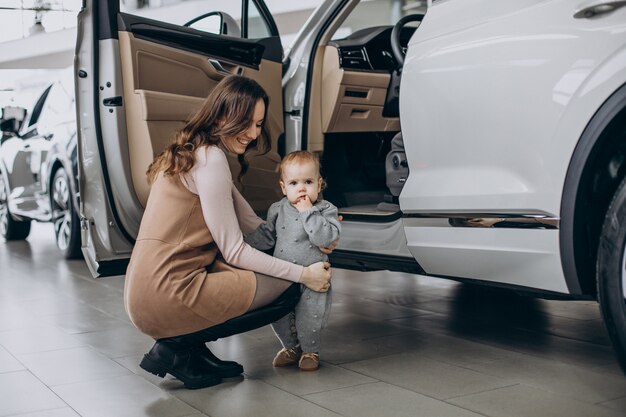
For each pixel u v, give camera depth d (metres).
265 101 2.27
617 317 1.86
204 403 2.05
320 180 2.35
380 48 3.46
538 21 2.03
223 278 2.15
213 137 2.22
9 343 2.82
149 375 2.36
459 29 2.27
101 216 2.68
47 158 5.30
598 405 1.97
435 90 2.31
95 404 2.07
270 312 2.22
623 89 1.82
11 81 20.14
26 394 2.17
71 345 2.78
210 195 2.14
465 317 3.18
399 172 2.75
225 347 2.69
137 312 2.13
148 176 2.27
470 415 1.90
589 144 1.89
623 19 1.84
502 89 2.10
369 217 2.78
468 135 2.21
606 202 1.98
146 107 2.61
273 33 3.38
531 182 2.04
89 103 2.64
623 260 1.83
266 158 3.15
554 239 2.00
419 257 2.45
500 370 2.33
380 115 3.46
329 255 2.93
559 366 2.36
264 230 2.38
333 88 3.24
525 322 3.06
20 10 18.59
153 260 2.11
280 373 2.34
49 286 4.13
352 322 3.11
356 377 2.27
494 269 2.21
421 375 2.28
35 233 7.54
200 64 2.88
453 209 2.27
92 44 2.61
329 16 3.16
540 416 1.88
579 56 1.91
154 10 7.82
